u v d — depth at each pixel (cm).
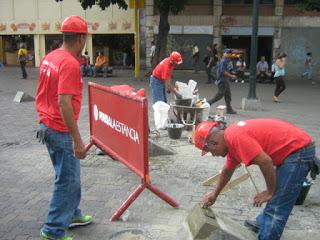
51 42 3102
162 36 2320
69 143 412
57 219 420
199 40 2755
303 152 376
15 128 967
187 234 411
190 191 578
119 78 2366
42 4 3038
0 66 3038
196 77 2450
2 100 1423
